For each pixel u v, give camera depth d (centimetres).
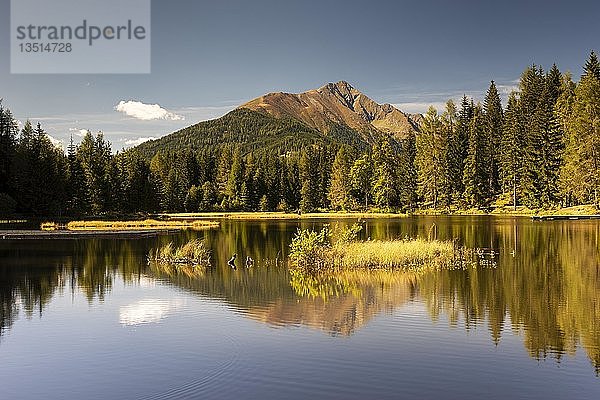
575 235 4284
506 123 8562
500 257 3141
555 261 2950
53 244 4406
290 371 1266
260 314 1830
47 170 7412
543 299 2002
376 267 2855
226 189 11588
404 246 3030
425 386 1169
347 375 1236
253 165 12031
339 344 1468
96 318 1808
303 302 2016
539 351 1397
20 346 1496
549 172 7312
